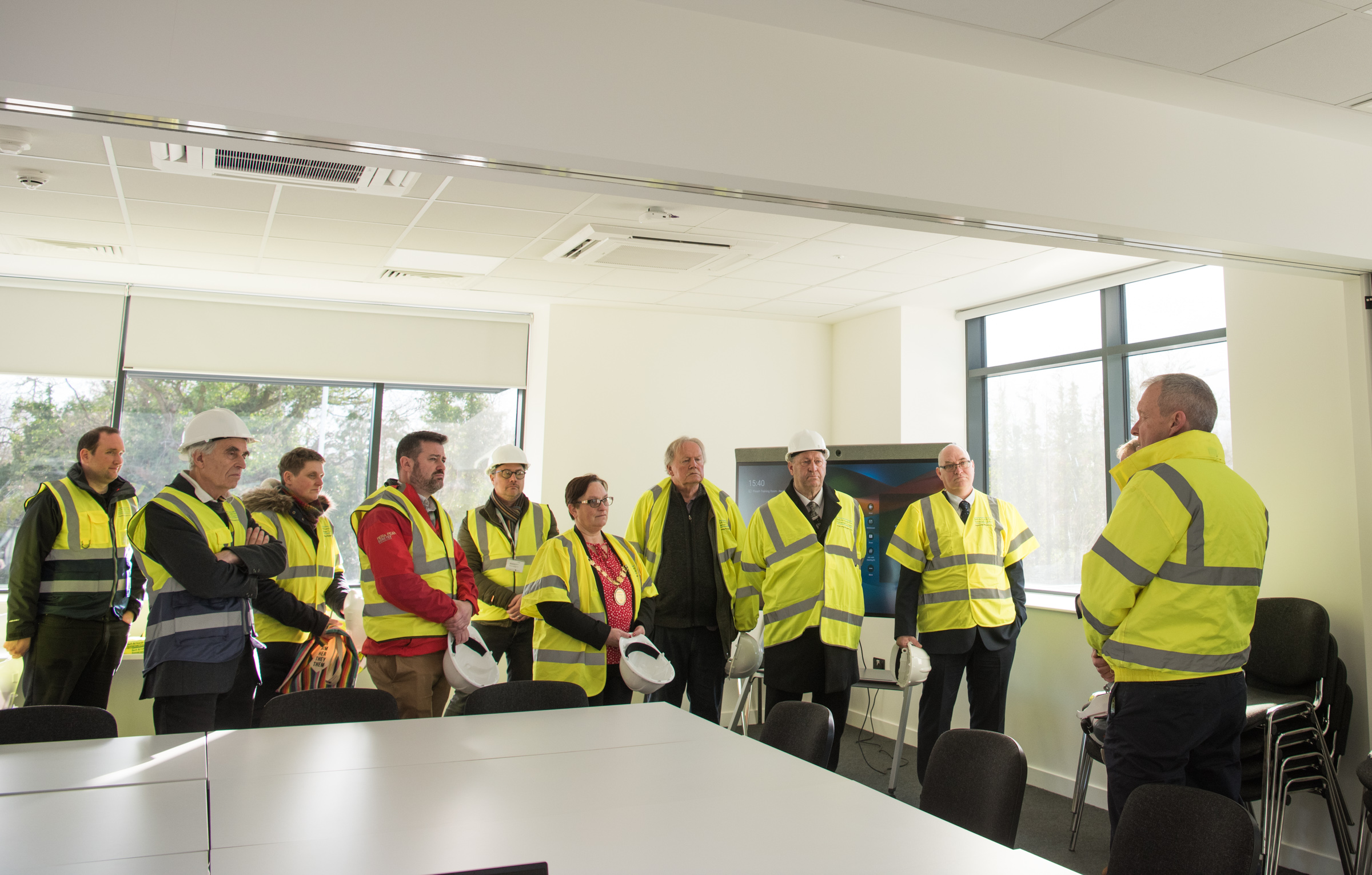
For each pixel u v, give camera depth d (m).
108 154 3.82
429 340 6.88
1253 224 3.62
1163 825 1.91
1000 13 2.82
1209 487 2.78
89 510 4.29
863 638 6.68
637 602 3.99
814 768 2.51
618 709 3.27
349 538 6.68
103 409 6.18
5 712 2.75
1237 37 2.93
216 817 2.08
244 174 4.02
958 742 2.46
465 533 5.08
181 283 6.16
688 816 2.10
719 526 4.39
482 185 4.21
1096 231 3.48
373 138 2.57
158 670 3.15
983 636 4.54
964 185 3.19
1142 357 5.73
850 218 3.33
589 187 3.01
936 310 6.93
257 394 6.55
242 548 3.26
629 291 6.41
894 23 2.91
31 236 5.05
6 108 2.34
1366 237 3.82
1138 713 2.81
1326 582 4.03
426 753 2.65
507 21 2.65
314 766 2.50
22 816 2.07
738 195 3.10
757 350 7.32
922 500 4.70
